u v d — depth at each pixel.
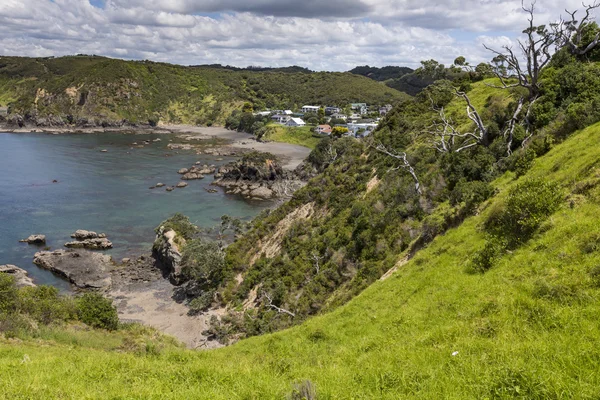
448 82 61.03
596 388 7.59
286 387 10.81
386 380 10.38
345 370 12.55
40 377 12.50
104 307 32.59
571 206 17.56
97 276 54.88
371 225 38.47
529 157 27.25
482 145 36.88
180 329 43.81
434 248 25.42
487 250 19.16
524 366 8.88
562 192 18.88
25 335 23.50
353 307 23.17
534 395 7.89
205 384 11.98
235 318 42.47
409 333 16.03
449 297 17.58
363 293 25.44
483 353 10.48
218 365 14.79
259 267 49.94
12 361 15.28
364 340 17.38
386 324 18.59
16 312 25.98
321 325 22.47
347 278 35.69
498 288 15.32
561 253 14.52
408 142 53.00
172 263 55.44
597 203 16.44
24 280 51.78
